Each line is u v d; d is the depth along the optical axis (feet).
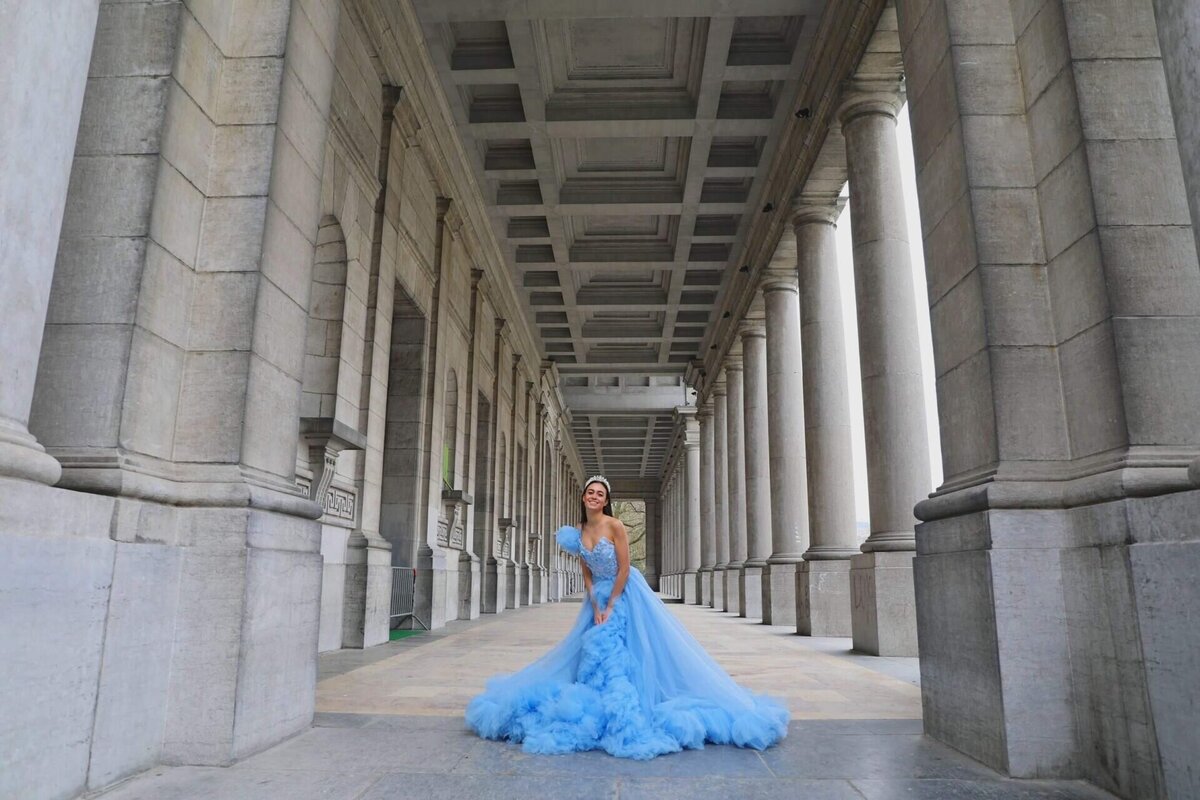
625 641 17.61
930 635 17.62
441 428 53.78
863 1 37.68
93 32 12.78
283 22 18.43
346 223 36.17
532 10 43.70
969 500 15.92
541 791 12.96
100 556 12.94
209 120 17.51
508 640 41.96
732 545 83.30
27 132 11.30
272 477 17.40
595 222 75.20
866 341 38.09
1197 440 13.82
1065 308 15.96
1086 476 14.61
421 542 50.11
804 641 43.14
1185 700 11.43
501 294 80.84
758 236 66.49
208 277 16.90
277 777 13.75
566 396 142.82
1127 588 12.88
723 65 48.80
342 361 35.99
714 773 14.21
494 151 60.95
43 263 11.70
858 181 39.81
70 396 14.49
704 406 110.32
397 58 42.42
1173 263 14.55
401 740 16.81
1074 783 13.80
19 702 11.00
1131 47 15.69
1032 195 17.28
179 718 14.79
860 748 16.34
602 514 18.35
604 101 54.34
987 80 18.08
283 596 16.88
